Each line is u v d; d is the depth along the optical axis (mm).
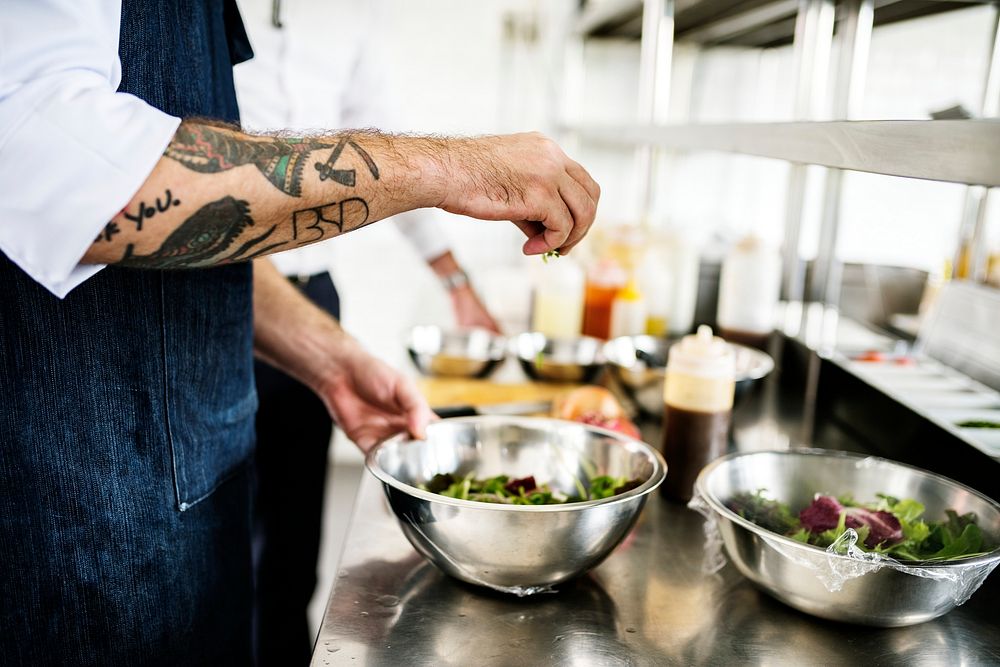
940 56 1702
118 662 1010
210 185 749
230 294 1107
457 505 874
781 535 950
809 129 885
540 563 897
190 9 1000
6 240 724
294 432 2029
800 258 2018
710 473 1013
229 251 800
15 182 709
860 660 847
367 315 3590
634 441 1096
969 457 1105
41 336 918
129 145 721
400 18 3443
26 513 942
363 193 816
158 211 735
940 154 654
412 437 1125
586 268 2318
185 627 1067
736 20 2197
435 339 2002
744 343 1889
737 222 2871
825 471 1067
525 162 895
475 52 3488
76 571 969
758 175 2770
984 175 597
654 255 2127
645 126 1725
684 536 1116
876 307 1878
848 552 845
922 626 907
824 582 843
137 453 992
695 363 1196
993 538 902
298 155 790
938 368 1535
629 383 1566
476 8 3445
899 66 1808
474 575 922
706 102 2795
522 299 2430
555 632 887
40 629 972
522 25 3455
